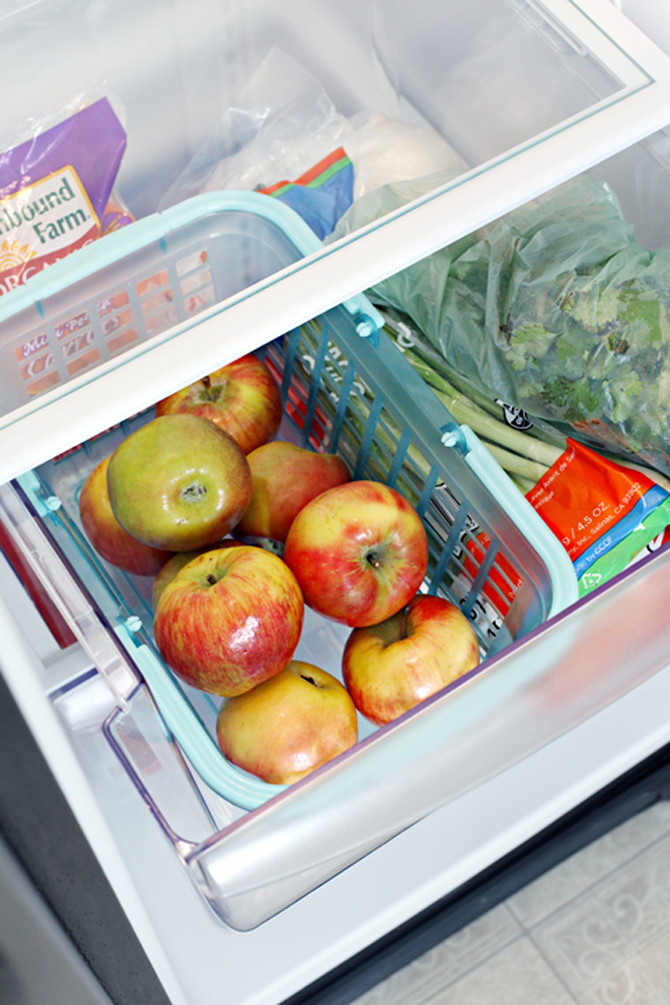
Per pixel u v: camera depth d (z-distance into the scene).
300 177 0.68
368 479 0.80
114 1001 0.67
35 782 0.42
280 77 0.69
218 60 0.68
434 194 0.53
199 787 0.67
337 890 0.73
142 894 0.72
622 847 1.15
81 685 0.65
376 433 0.76
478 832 0.75
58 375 0.60
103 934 0.57
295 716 0.65
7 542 0.69
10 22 0.65
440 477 0.70
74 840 0.47
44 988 0.59
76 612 0.60
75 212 0.66
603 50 0.59
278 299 0.50
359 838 0.56
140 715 0.62
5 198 0.65
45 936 0.51
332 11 0.68
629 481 0.73
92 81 0.66
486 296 0.74
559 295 0.71
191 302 0.65
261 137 0.69
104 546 0.72
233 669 0.63
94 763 0.72
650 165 0.70
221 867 0.53
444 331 0.76
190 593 0.63
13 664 0.40
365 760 0.54
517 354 0.73
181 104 0.69
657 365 0.69
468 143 0.67
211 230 0.61
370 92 0.71
